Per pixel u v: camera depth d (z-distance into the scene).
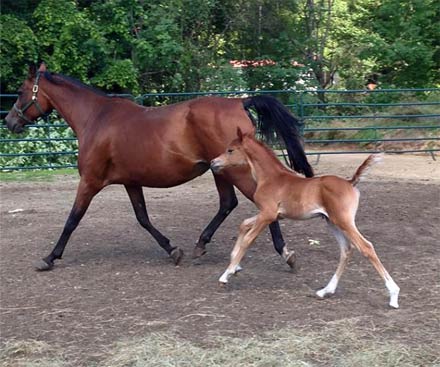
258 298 6.56
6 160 16.75
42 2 18.62
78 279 7.31
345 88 24.89
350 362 5.09
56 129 17.06
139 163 7.57
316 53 25.02
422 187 12.91
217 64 21.98
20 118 8.33
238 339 5.50
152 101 21.34
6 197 12.54
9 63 18.45
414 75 23.94
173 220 10.15
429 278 7.15
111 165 7.71
